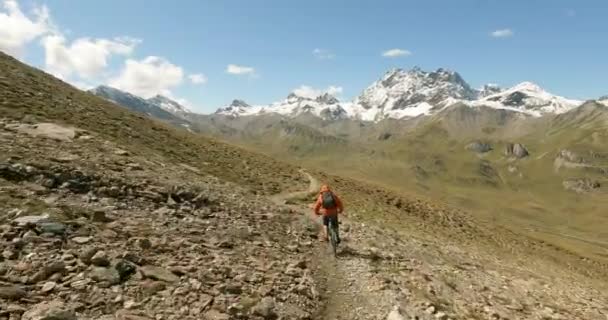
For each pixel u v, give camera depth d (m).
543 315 17.00
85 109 31.95
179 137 39.66
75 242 10.29
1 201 11.23
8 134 17.53
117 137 27.41
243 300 10.31
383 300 13.03
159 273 10.17
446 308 14.20
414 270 17.86
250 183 31.39
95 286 8.74
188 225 14.66
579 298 23.95
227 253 13.28
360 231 23.28
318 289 12.94
